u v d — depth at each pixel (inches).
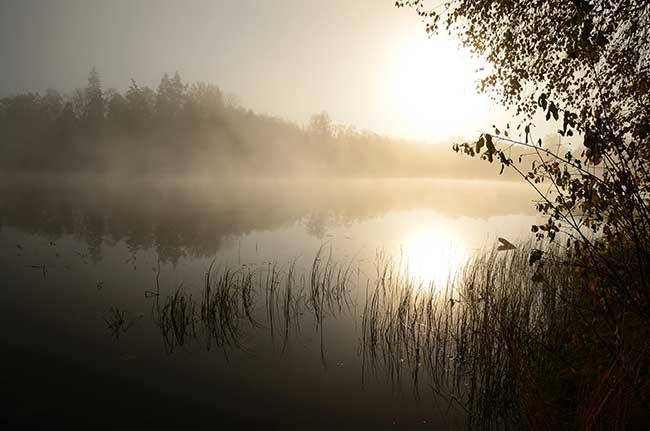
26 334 291.6
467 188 2613.2
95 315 329.1
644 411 137.5
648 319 142.3
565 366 192.7
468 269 428.5
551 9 231.0
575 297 241.0
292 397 213.2
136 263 511.2
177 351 266.2
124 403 206.8
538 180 157.6
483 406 199.8
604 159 144.8
